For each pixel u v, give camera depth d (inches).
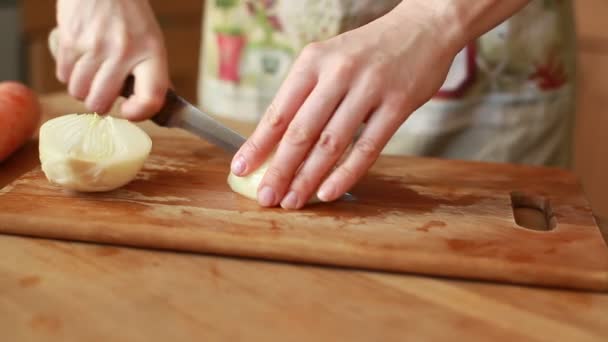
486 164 31.6
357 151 25.9
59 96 36.9
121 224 24.7
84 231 24.8
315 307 22.6
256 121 38.2
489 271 23.9
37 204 25.7
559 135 37.3
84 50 30.6
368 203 27.2
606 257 24.5
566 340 21.9
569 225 26.5
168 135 32.5
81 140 26.5
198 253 24.7
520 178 30.4
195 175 28.6
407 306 22.8
